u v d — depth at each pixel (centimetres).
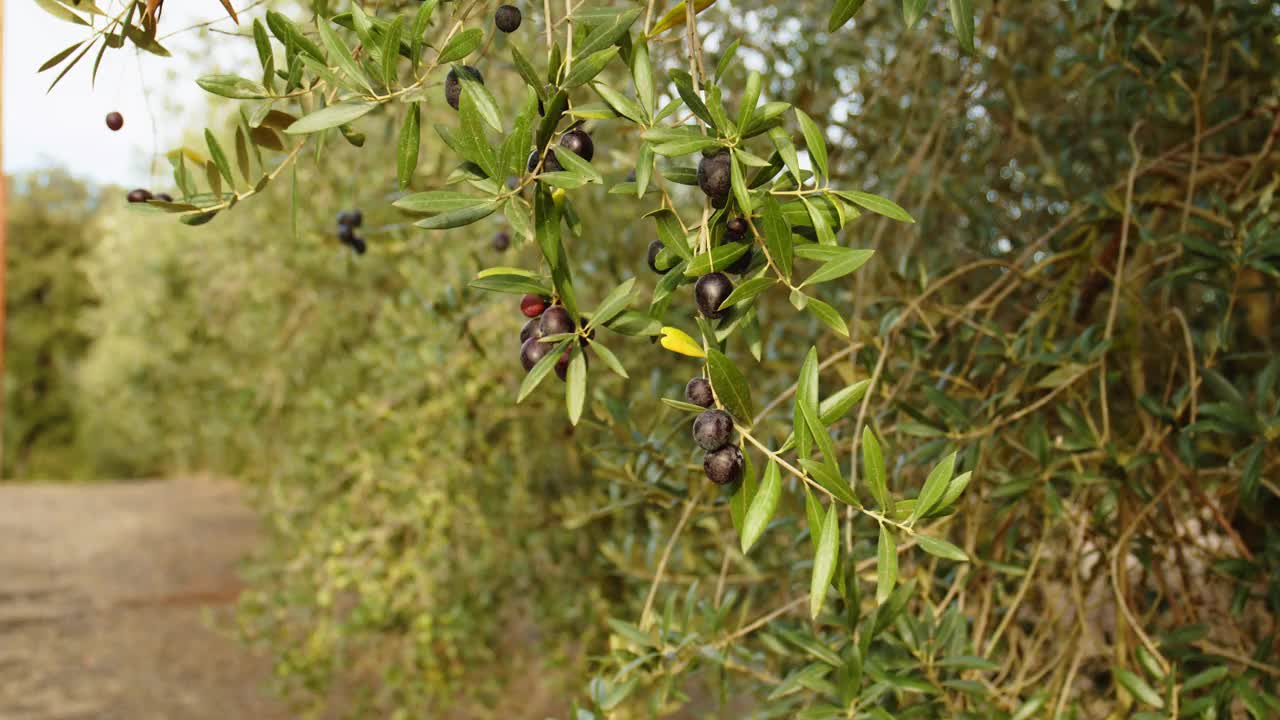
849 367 173
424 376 333
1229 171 198
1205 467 194
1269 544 167
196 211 107
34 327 2798
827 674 152
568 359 89
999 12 215
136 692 537
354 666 378
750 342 88
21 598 730
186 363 684
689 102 80
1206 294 244
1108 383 200
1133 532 167
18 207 2902
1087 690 189
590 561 321
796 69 256
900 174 246
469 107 78
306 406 425
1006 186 276
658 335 88
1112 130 249
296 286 434
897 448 191
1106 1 182
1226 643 185
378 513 367
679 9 87
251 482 545
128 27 103
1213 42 215
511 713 358
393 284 384
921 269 191
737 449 80
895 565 83
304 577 382
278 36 90
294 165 107
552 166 88
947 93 255
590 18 85
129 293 891
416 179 263
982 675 162
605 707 149
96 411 1503
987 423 175
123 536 970
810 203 83
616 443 195
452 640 345
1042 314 186
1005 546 179
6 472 2739
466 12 90
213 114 409
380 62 84
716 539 226
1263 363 213
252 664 586
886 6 255
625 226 295
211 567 805
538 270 98
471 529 347
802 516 187
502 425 335
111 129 118
